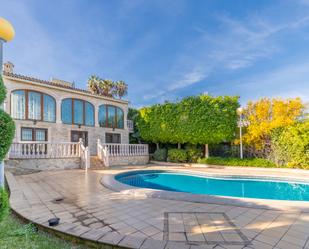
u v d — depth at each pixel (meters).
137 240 3.64
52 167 15.02
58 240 3.99
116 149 19.62
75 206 5.95
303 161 14.20
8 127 2.76
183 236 4.04
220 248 3.57
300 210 5.56
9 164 13.16
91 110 22.14
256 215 5.22
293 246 3.67
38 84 17.91
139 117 24.25
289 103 16.53
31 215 5.07
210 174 13.84
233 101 18.34
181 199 6.66
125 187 8.30
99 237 3.76
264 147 17.23
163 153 21.81
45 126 18.34
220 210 5.61
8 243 3.80
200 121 18.81
